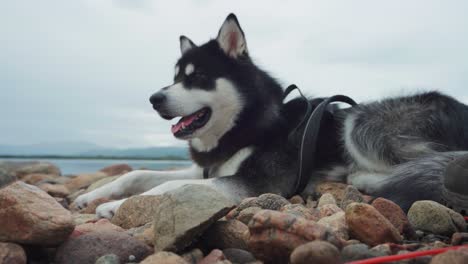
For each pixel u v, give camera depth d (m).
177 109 0.96
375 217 0.47
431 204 0.56
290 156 0.94
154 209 0.62
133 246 0.45
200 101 0.98
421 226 0.56
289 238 0.40
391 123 0.93
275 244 0.40
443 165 0.70
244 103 0.98
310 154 0.86
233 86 0.98
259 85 1.01
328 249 0.35
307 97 1.09
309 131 0.86
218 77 0.99
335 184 0.92
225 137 0.99
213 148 1.01
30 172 1.85
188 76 1.01
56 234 0.44
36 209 0.44
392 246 0.43
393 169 0.86
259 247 0.41
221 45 1.02
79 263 0.43
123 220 0.64
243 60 1.02
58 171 1.97
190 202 0.47
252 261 0.43
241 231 0.48
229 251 0.45
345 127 0.99
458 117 0.91
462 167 0.59
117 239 0.45
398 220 0.53
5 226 0.44
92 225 0.54
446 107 0.92
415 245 0.45
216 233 0.49
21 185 0.46
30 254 0.46
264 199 0.62
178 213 0.46
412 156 0.89
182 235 0.44
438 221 0.54
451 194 0.60
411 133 0.91
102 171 1.90
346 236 0.49
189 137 0.99
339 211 0.59
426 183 0.68
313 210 0.63
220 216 0.47
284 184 0.91
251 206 0.62
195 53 1.04
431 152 0.86
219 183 0.87
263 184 0.91
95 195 0.94
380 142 0.93
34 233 0.43
